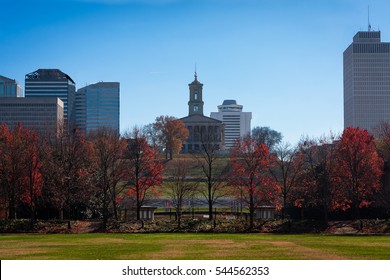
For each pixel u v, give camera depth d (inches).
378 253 2444.6
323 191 4648.1
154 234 3946.9
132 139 5255.9
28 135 4968.0
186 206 6309.1
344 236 3639.3
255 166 4547.2
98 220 4783.5
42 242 3144.7
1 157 4616.1
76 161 4859.7
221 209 5910.4
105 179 4591.5
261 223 4463.6
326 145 5182.1
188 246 2851.9
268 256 2349.9
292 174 5319.9
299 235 3801.7
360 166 4638.3
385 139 5049.2
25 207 4938.5
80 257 2347.4
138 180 4906.5
